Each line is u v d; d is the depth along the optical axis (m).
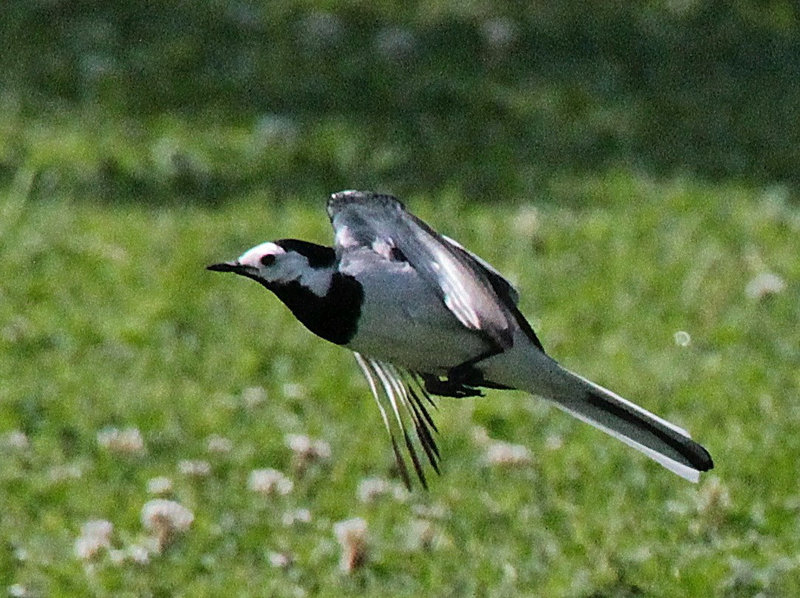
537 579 9.65
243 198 16.77
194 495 10.77
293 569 9.84
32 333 13.48
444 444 11.58
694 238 15.66
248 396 12.34
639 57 21.12
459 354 7.18
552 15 21.89
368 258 7.10
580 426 11.81
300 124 18.73
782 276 14.75
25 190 16.80
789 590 9.50
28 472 11.18
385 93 19.62
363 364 8.01
